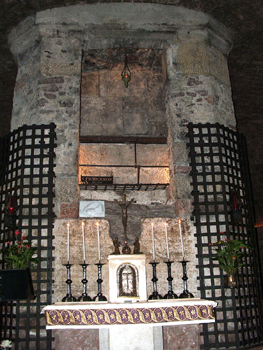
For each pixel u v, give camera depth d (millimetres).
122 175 7988
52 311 4953
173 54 7547
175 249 6395
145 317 4965
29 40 7590
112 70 8453
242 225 6660
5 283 4742
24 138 6621
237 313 6180
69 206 6445
